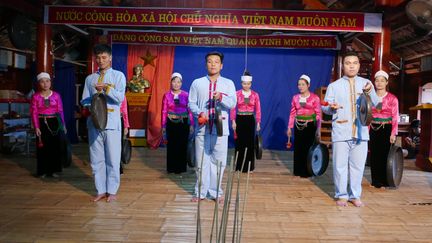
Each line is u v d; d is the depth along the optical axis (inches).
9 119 296.8
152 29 336.8
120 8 247.1
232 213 149.2
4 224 133.3
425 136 257.9
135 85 344.5
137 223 136.1
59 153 211.8
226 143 162.7
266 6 319.3
